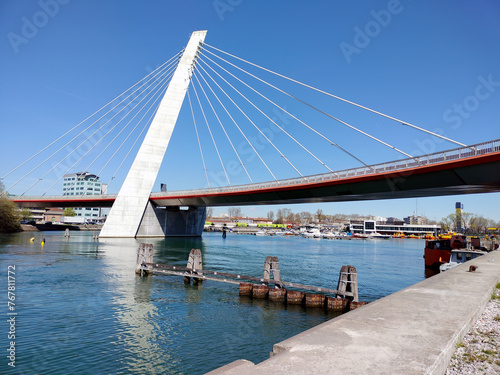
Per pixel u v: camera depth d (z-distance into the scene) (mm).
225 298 21219
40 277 26266
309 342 4891
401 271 39656
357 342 4934
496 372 4598
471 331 6469
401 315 6613
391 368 3996
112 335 14305
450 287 10078
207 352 12906
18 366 11117
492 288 10234
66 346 12922
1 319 15734
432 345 4918
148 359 12117
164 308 18719
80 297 20344
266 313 18156
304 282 28453
